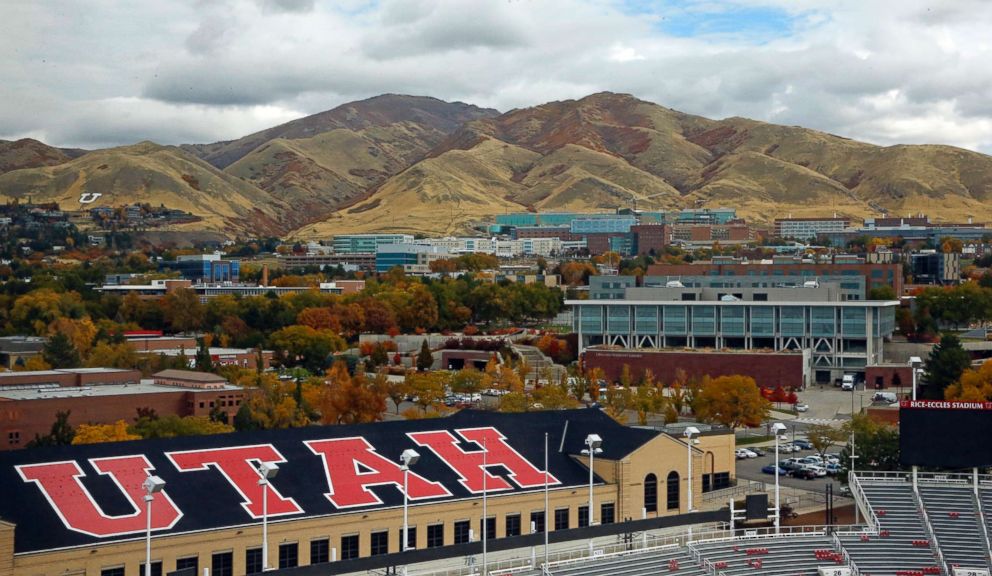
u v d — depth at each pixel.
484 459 156.88
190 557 139.88
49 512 137.38
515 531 165.75
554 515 169.38
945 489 181.12
